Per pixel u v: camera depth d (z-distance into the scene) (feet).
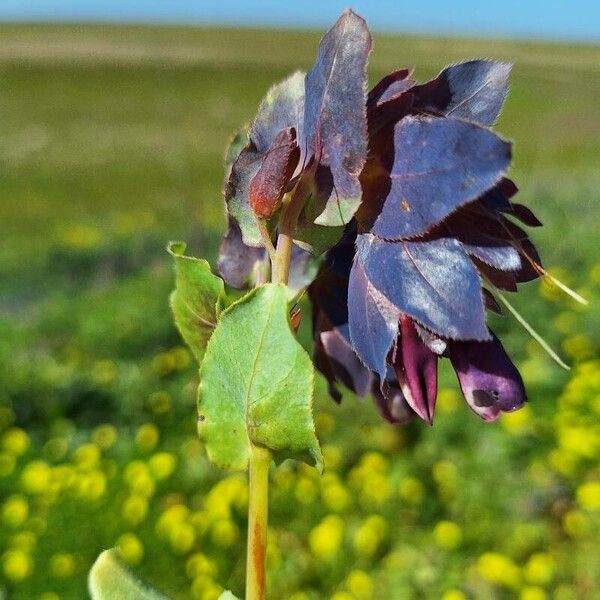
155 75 23.06
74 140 14.94
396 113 0.63
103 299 4.44
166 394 3.25
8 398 3.24
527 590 2.21
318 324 0.79
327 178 0.64
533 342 3.47
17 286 5.25
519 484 2.63
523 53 36.01
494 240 0.62
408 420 0.77
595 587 2.25
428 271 0.62
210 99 19.99
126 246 5.87
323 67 0.64
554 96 19.42
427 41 43.29
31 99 19.79
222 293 0.72
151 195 10.50
